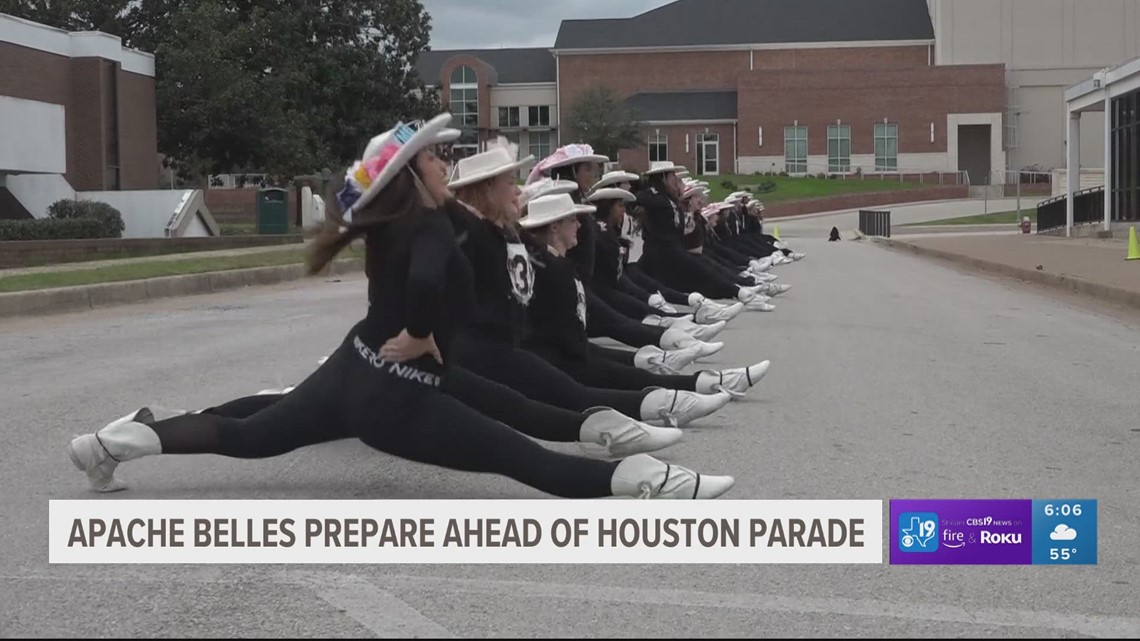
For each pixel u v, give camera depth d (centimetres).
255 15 4247
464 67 8650
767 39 8756
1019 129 8388
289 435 578
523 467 556
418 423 550
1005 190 8094
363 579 517
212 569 529
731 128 8569
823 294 2020
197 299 1939
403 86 4772
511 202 662
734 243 2203
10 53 3234
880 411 899
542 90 8894
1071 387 1020
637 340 952
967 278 2450
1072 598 495
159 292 1955
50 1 4247
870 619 470
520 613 476
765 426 837
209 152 4191
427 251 523
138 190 3653
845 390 995
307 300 1928
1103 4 8250
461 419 553
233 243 3334
